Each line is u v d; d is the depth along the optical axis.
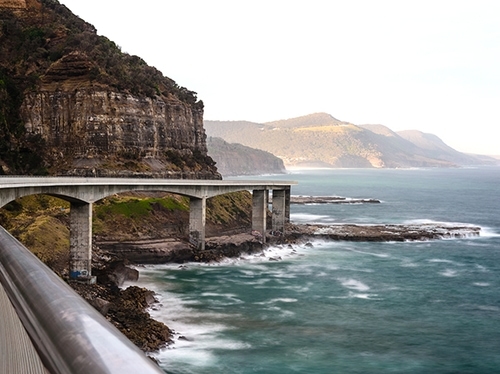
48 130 146.62
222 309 75.00
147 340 58.97
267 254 120.19
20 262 6.92
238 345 60.38
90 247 86.94
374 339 64.12
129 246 105.94
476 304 81.50
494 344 63.56
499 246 139.00
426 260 117.31
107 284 82.69
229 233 141.88
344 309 76.69
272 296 83.06
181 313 72.62
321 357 57.56
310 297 83.12
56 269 84.94
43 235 90.44
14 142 139.88
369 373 53.69
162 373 3.06
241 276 97.81
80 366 3.32
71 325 3.96
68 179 85.06
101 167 140.12
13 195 71.00
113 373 3.02
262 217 137.00
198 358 56.19
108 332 3.74
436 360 58.00
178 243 112.38
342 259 116.62
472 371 55.31
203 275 97.94
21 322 5.39
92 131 144.25
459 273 104.44
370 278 98.12
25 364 4.43
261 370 53.44
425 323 71.12
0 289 7.23
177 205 133.00
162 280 92.75
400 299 83.38
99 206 116.75
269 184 140.38
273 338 63.16
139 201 124.44
